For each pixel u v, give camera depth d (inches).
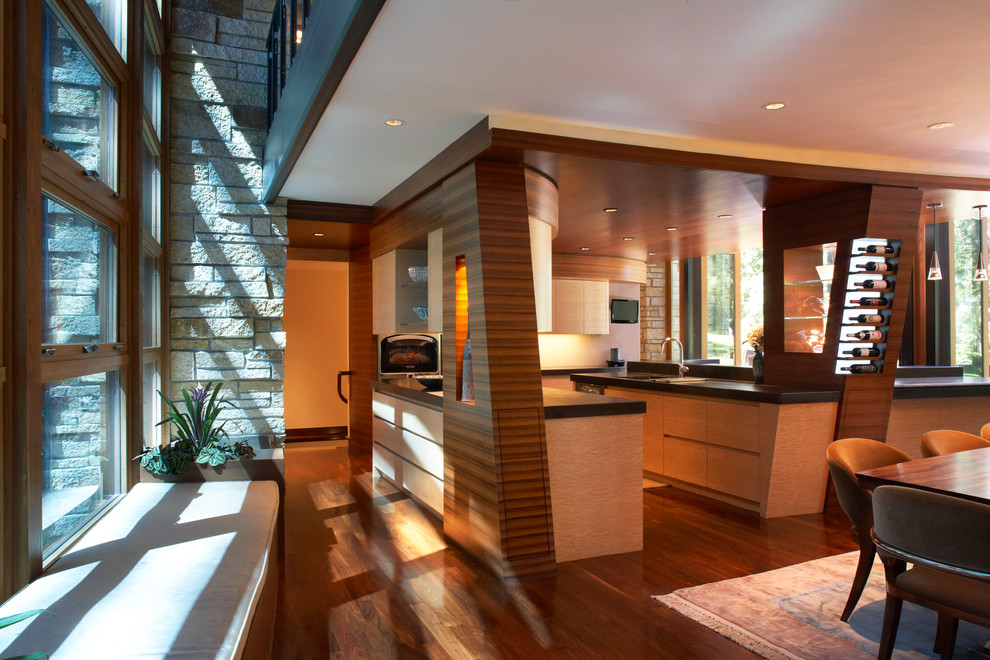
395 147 167.9
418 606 126.7
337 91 130.0
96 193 106.2
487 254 151.3
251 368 193.6
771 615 121.0
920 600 90.9
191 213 189.9
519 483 145.1
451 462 169.8
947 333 295.6
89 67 104.7
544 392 192.5
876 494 93.2
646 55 113.9
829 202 196.4
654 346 435.8
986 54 114.0
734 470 200.4
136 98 129.4
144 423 157.6
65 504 95.7
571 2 95.3
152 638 66.7
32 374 77.0
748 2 95.6
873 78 125.0
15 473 76.2
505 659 105.3
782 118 148.0
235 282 192.9
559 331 351.6
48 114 86.4
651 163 159.8
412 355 289.3
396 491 225.9
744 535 171.8
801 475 190.7
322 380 364.8
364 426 297.1
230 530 106.6
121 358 125.6
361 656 106.3
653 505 203.2
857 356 193.2
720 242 299.1
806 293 205.0
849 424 192.1
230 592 80.4
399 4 95.5
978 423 221.9
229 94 193.5
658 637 112.9
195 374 189.5
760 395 189.6
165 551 95.3
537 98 134.1
